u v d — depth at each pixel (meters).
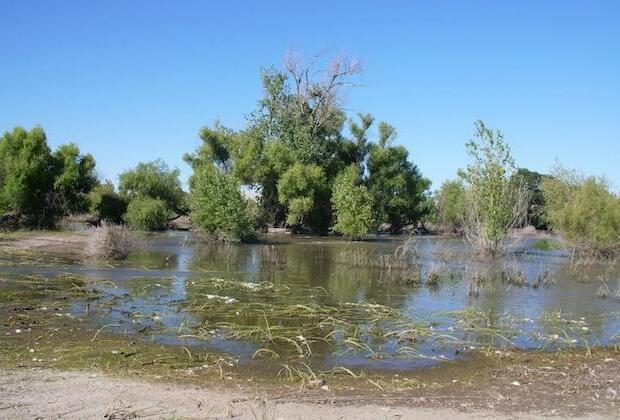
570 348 15.82
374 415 10.16
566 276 30.38
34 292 20.02
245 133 61.47
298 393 11.29
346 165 64.25
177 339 15.01
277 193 58.94
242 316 17.94
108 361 12.81
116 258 30.70
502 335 16.89
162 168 61.00
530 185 75.25
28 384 10.97
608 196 39.72
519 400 11.36
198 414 9.87
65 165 50.59
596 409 10.91
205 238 45.03
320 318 18.16
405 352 14.66
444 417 10.20
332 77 61.75
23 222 49.06
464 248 46.59
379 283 25.98
